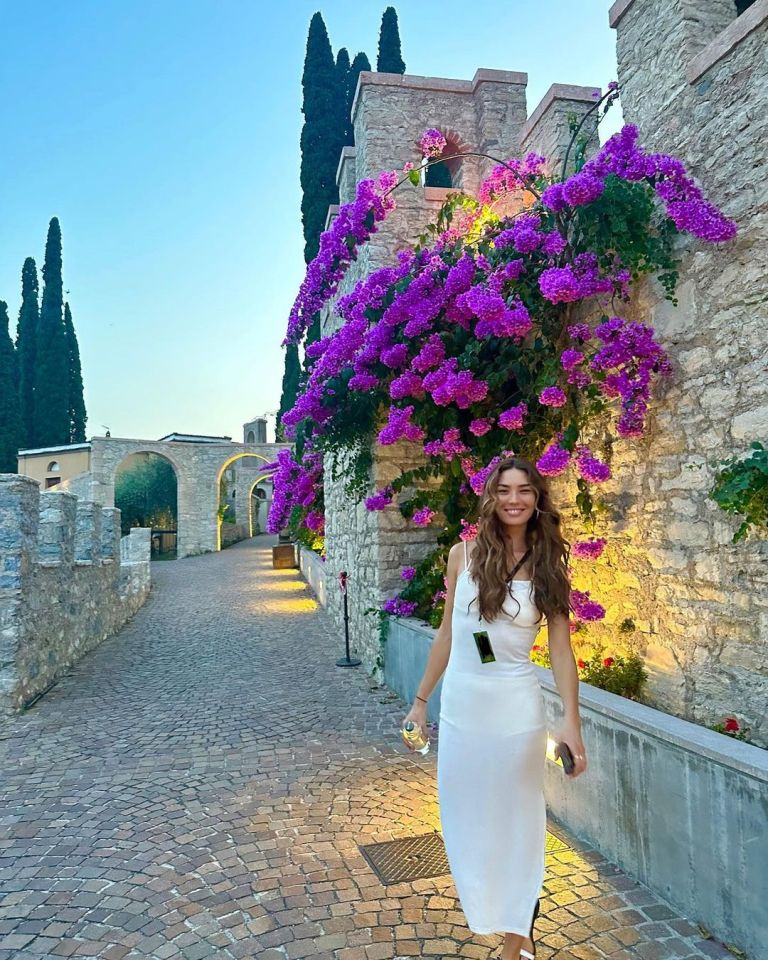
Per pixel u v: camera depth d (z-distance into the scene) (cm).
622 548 411
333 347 650
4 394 3388
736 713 321
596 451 440
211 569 2259
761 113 314
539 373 476
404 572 712
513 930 214
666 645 371
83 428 4234
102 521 1089
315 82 1662
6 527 635
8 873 325
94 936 271
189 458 3105
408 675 619
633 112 407
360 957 252
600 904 280
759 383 314
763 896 231
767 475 293
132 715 610
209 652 910
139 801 411
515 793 216
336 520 1075
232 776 450
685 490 359
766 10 307
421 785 428
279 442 3444
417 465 749
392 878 311
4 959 256
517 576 227
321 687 696
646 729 291
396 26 1920
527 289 459
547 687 375
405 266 596
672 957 244
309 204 1658
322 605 1327
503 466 237
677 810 273
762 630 307
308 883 308
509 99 809
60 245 3994
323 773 452
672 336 369
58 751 512
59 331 3906
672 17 373
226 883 310
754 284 317
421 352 527
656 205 375
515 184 586
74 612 854
